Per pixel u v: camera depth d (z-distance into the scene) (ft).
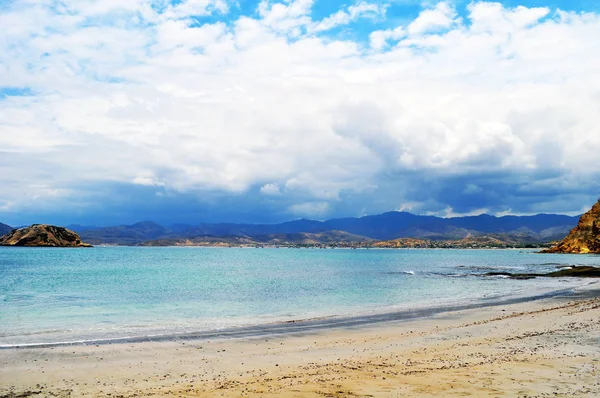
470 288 179.11
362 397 38.93
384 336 75.51
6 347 66.54
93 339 73.97
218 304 129.29
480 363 51.31
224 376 48.85
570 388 40.40
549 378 43.93
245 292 167.22
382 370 49.37
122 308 119.75
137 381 47.11
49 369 52.75
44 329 85.10
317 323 91.76
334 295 155.33
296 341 71.82
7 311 113.09
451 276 259.19
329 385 43.16
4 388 44.55
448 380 43.93
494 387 41.06
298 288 184.85
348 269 345.51
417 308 115.44
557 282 204.74
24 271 292.81
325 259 586.04
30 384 46.19
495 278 239.50
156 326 88.74
